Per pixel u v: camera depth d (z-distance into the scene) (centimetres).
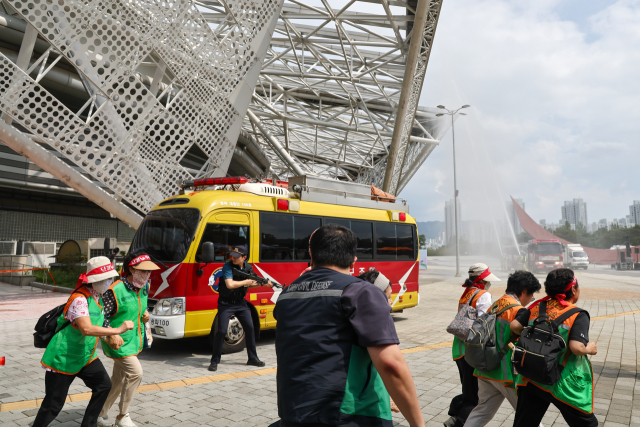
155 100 1352
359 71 3403
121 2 1240
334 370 193
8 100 1111
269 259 868
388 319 195
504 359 355
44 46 1681
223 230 801
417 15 2130
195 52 1433
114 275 376
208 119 1488
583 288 2114
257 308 835
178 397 532
